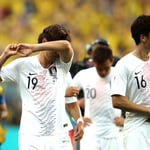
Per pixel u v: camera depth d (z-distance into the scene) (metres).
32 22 56.28
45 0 57.50
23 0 57.19
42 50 17.00
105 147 25.98
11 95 49.59
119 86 18.22
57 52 17.80
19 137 18.06
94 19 57.91
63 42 17.33
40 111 17.91
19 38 55.38
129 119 18.58
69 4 57.91
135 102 18.39
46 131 17.92
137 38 18.27
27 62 17.94
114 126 25.98
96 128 26.02
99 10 58.66
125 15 59.78
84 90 26.48
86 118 26.16
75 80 26.80
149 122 18.39
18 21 56.16
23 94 18.12
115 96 18.30
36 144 17.81
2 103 28.31
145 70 18.27
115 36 58.03
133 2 60.62
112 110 25.91
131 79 18.27
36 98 17.94
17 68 17.97
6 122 49.19
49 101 17.94
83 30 56.94
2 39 54.81
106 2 59.31
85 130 26.08
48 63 18.00
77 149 29.91
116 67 18.41
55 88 18.02
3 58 16.77
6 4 56.72
